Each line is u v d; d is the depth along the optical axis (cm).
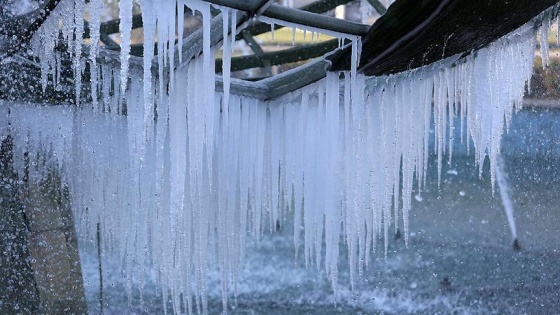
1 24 682
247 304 1925
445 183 2152
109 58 751
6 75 820
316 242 901
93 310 1711
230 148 857
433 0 573
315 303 1964
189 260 891
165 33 583
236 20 614
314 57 1191
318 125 856
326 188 866
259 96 863
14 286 880
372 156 868
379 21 607
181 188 743
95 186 970
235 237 888
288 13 614
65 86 877
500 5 608
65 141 932
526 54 833
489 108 820
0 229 879
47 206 928
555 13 784
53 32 667
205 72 609
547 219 1894
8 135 881
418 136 843
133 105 764
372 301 1958
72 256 941
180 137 739
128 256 923
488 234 2014
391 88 843
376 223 883
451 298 1911
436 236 2062
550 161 1881
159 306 1777
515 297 1864
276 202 912
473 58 817
